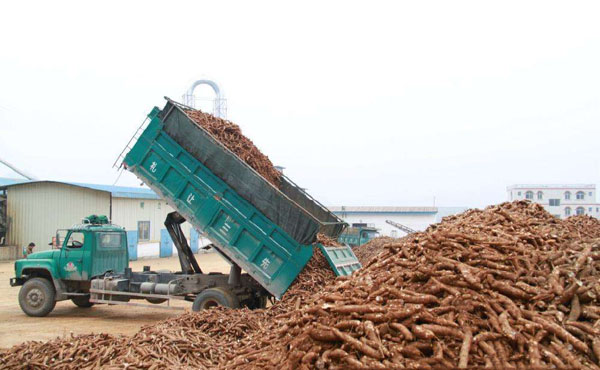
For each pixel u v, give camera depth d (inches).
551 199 1964.8
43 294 506.3
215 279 456.4
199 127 428.1
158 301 500.1
